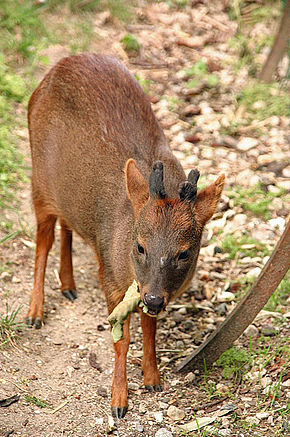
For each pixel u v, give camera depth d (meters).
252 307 7.99
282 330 9.14
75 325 9.56
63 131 9.15
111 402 7.87
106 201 8.36
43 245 9.73
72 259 11.12
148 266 6.91
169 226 6.91
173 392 8.27
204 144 13.52
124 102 8.94
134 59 15.80
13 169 12.50
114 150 8.55
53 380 8.27
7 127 13.44
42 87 9.73
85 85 9.08
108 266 8.12
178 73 15.46
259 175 12.55
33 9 16.36
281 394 7.97
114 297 8.13
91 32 16.19
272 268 7.76
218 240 11.45
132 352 9.13
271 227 11.57
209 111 14.35
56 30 16.17
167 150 8.95
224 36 16.75
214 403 8.00
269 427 7.53
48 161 9.45
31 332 9.21
